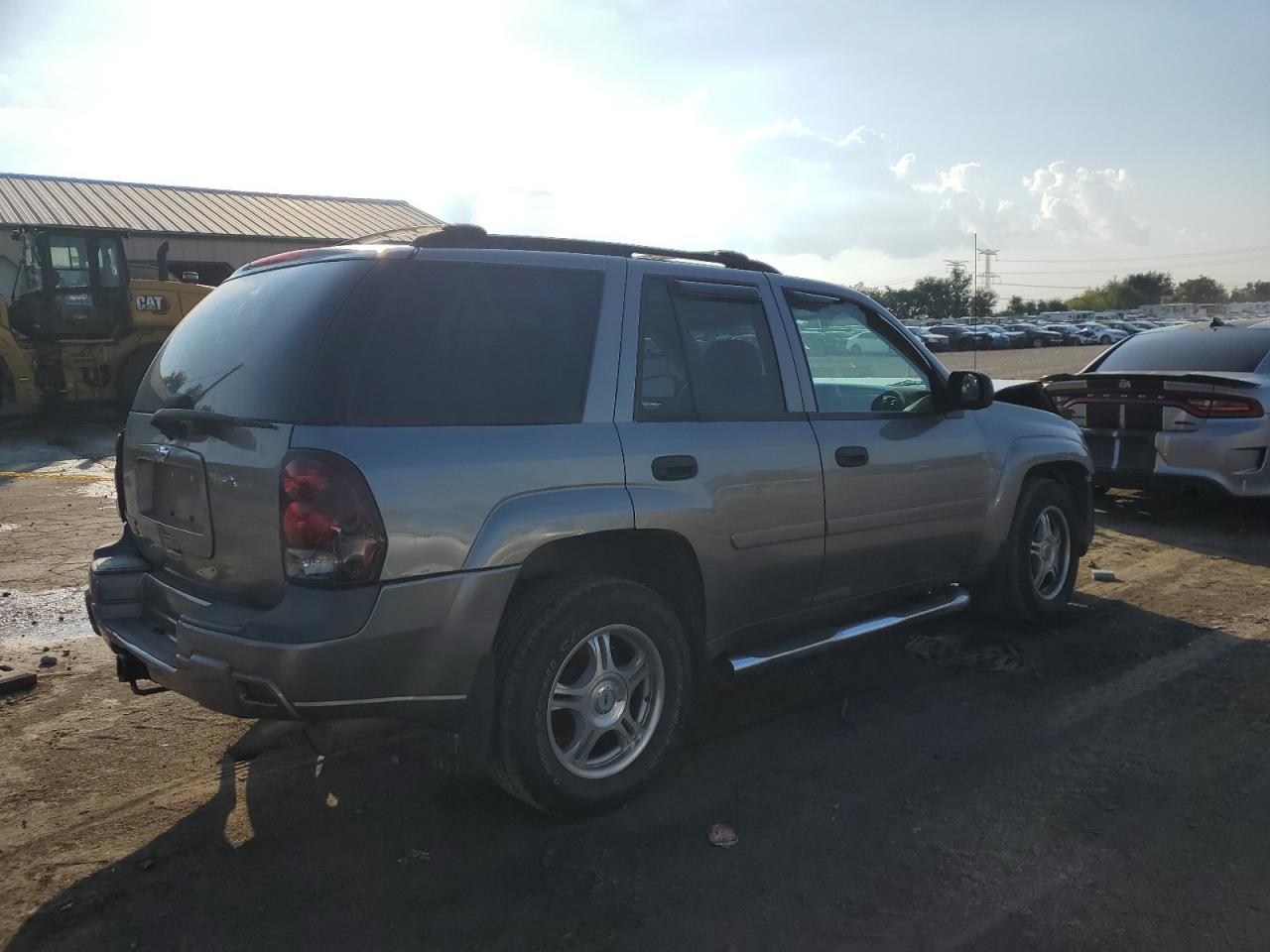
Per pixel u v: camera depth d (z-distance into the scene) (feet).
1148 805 11.39
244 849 10.59
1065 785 11.89
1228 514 27.68
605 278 11.86
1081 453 18.43
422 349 10.20
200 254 86.28
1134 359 28.53
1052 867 10.14
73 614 18.88
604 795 11.16
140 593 11.76
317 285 10.46
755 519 12.53
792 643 13.46
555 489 10.59
